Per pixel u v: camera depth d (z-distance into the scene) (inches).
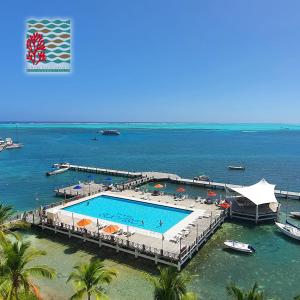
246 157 6200.8
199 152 7042.3
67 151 7091.5
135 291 1488.7
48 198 3196.4
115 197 2864.2
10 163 5374.0
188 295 938.1
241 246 1915.6
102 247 1931.6
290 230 2155.5
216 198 3174.2
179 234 1980.8
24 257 1039.0
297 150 7421.3
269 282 1588.3
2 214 1385.3
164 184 3794.3
